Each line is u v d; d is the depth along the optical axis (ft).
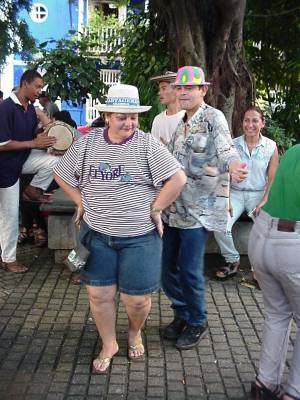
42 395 9.80
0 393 9.80
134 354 11.07
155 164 9.55
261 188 15.42
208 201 10.96
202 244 11.11
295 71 25.30
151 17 21.81
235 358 11.27
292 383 9.09
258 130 15.05
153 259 10.09
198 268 11.21
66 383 10.20
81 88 27.96
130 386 10.16
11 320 12.82
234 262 15.90
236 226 16.74
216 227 11.02
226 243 15.60
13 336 12.00
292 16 24.54
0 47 25.29
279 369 9.50
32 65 27.55
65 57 27.12
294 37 25.03
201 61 18.45
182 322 12.07
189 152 10.85
